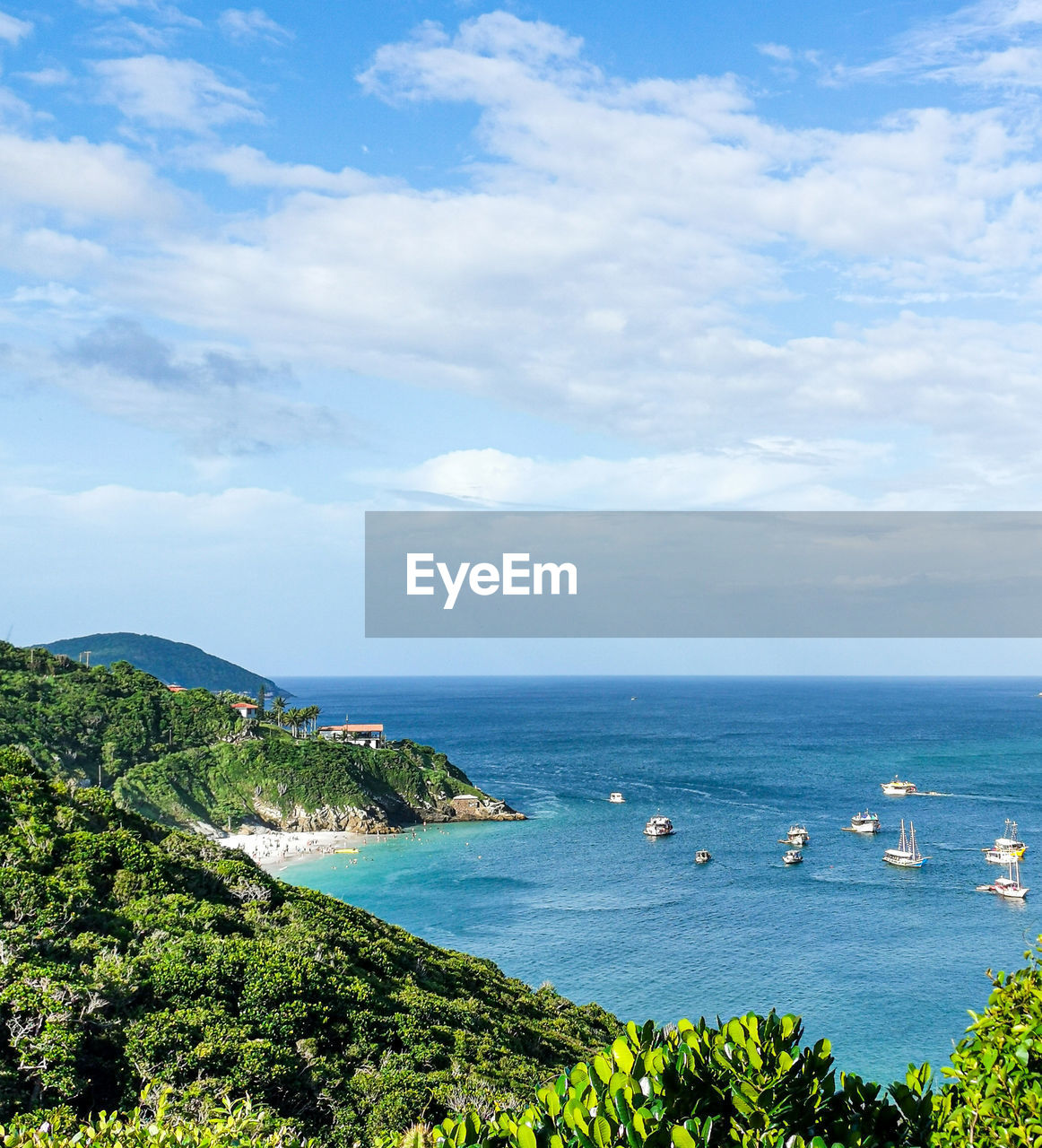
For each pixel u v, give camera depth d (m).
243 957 32.69
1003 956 77.12
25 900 32.69
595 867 113.62
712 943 81.88
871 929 85.06
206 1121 13.26
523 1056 36.62
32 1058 24.12
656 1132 6.05
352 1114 26.75
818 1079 6.68
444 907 96.88
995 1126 7.05
